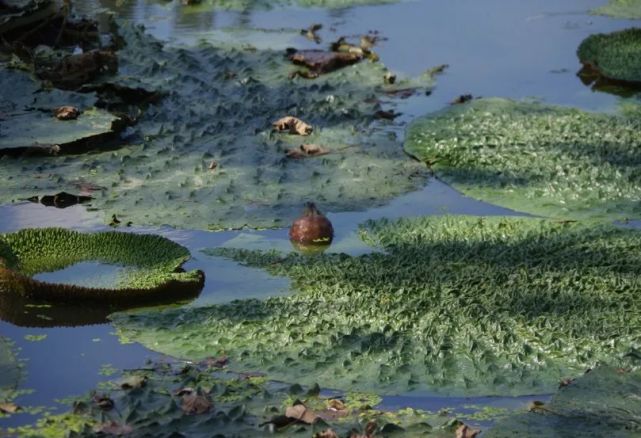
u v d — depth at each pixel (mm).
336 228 12211
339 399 8836
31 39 18562
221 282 10891
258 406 8680
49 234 11500
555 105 16188
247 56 18109
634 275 10875
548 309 10203
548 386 9031
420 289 10602
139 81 16516
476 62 18375
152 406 8672
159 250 11297
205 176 13500
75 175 13562
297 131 14977
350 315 10109
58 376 9227
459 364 9328
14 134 14438
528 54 18859
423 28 20391
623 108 16156
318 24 20203
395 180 13555
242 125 15258
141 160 14023
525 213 12633
